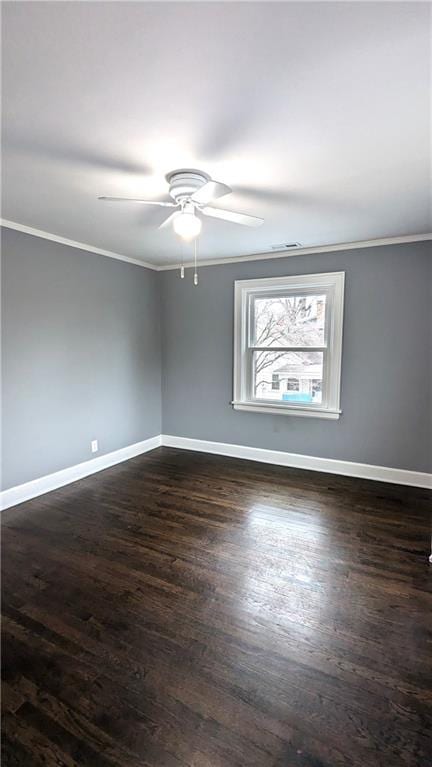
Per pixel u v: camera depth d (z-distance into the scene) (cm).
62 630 184
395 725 138
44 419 345
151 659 168
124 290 427
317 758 128
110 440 421
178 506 320
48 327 343
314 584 218
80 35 117
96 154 191
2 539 268
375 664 164
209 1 104
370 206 266
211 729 137
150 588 215
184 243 365
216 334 448
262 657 168
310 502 325
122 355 430
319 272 382
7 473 317
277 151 189
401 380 357
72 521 294
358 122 164
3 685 154
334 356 381
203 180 216
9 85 138
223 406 453
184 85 139
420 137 176
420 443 355
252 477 384
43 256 333
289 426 415
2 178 219
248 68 130
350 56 125
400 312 352
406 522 290
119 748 131
